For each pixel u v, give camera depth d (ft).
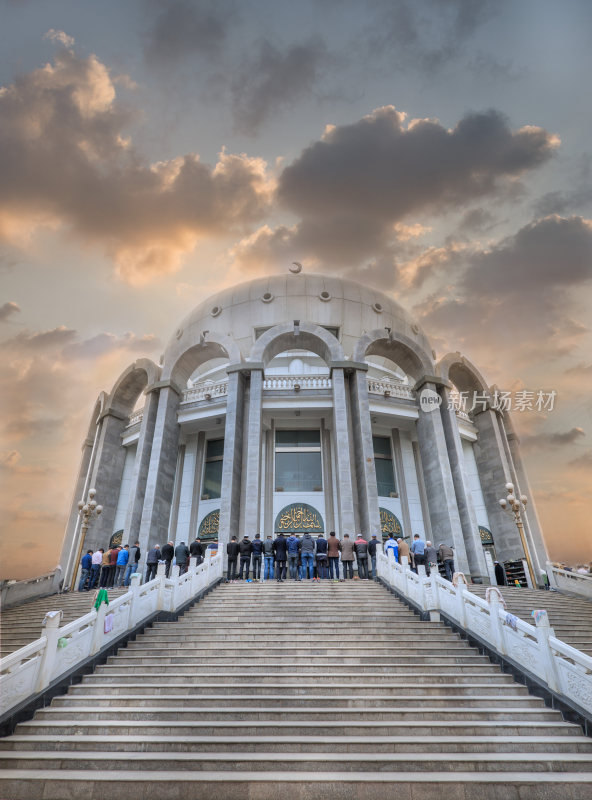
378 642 29.86
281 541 48.67
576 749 18.69
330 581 45.96
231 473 63.00
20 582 49.73
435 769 17.24
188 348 76.38
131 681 25.12
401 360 79.51
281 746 18.56
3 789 16.49
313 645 29.60
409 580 38.40
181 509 77.15
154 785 16.24
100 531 75.41
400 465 79.36
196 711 21.20
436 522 67.82
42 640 23.57
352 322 86.99
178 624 33.83
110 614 29.19
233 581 47.44
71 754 18.17
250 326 85.81
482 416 83.46
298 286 88.74
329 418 76.95
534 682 23.68
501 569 61.36
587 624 37.27
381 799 15.88
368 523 60.70
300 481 75.66
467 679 25.07
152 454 68.85
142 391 85.40
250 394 68.13
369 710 21.07
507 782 16.15
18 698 21.68
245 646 29.68
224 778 16.33
